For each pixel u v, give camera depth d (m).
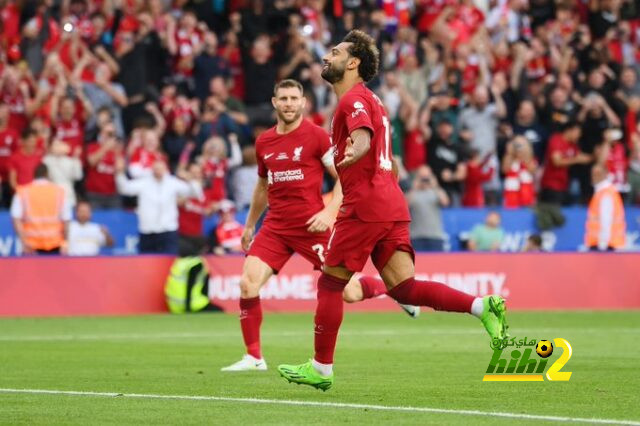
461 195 58.34
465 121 59.19
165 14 60.91
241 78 61.03
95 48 57.97
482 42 62.66
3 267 48.69
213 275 51.00
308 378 21.72
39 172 50.69
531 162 58.47
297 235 27.92
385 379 24.88
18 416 19.38
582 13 68.75
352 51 21.64
